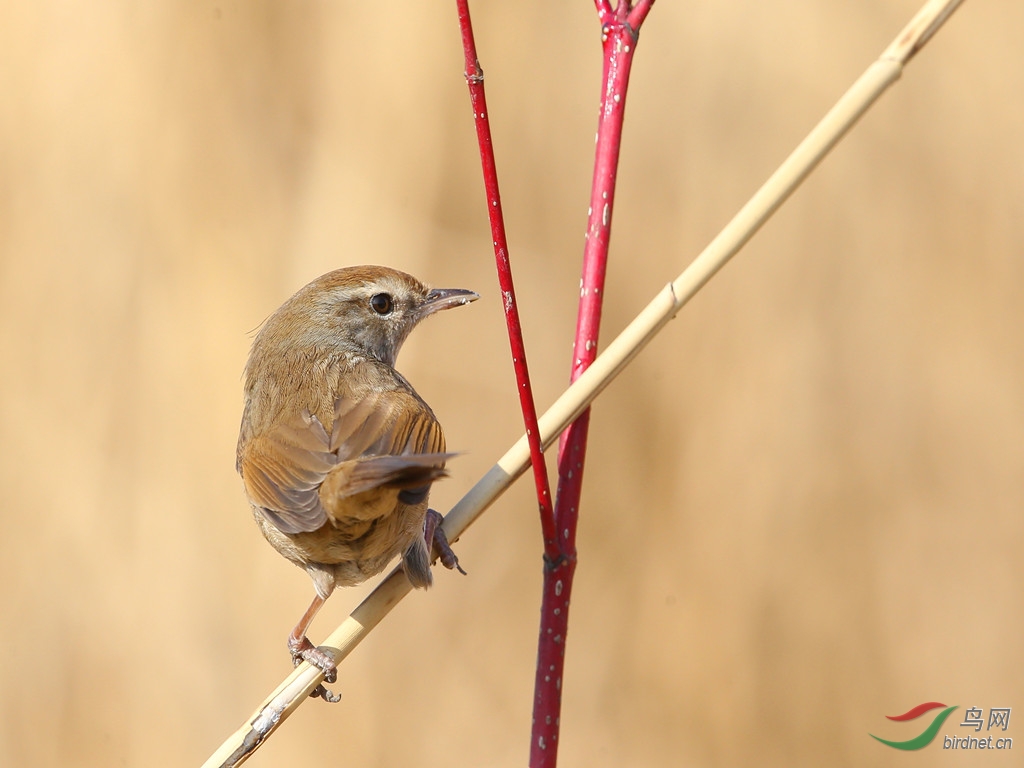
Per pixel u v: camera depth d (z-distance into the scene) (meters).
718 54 13.03
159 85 12.48
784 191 5.29
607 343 12.65
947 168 13.17
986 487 12.58
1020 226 13.05
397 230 12.35
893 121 13.27
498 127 12.83
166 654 11.48
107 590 11.63
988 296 12.97
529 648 12.21
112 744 11.35
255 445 7.18
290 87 12.62
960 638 12.23
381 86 12.62
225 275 12.07
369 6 12.73
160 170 12.35
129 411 11.97
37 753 11.44
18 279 12.27
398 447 6.87
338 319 8.05
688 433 12.59
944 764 11.95
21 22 12.63
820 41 13.01
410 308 8.41
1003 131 13.15
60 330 12.19
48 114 12.55
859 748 11.94
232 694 11.35
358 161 12.46
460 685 12.02
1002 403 12.77
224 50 12.55
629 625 12.22
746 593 12.21
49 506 11.87
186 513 11.70
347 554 6.71
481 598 12.33
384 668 11.97
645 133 12.95
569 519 5.81
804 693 12.04
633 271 12.78
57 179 12.44
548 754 5.63
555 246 12.82
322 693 6.20
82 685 11.45
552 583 5.69
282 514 6.45
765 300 12.91
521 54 12.90
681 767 11.87
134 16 12.54
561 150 12.88
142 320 12.12
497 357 12.70
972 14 13.25
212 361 11.88
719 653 12.08
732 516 12.41
